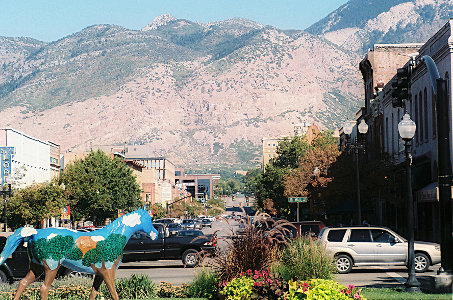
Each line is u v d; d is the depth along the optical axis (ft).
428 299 44.39
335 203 163.22
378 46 209.15
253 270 43.29
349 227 76.28
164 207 418.92
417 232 143.33
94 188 223.51
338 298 31.22
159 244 91.97
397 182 153.28
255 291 36.47
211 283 47.44
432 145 128.26
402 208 159.63
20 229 37.50
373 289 52.60
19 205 174.91
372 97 211.82
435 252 74.64
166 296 50.39
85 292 49.14
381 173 150.82
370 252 74.74
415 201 144.15
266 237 44.86
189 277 74.90
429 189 115.96
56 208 180.86
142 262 103.86
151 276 77.41
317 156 190.90
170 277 75.61
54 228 38.17
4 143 214.07
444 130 49.19
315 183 168.96
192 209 490.08
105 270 38.04
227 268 43.98
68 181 225.15
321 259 51.11
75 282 53.47
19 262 69.87
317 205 203.62
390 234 75.82
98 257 37.60
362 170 152.97
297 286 32.42
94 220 231.50
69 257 37.27
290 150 274.16
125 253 91.40
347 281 64.75
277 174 268.62
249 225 45.09
